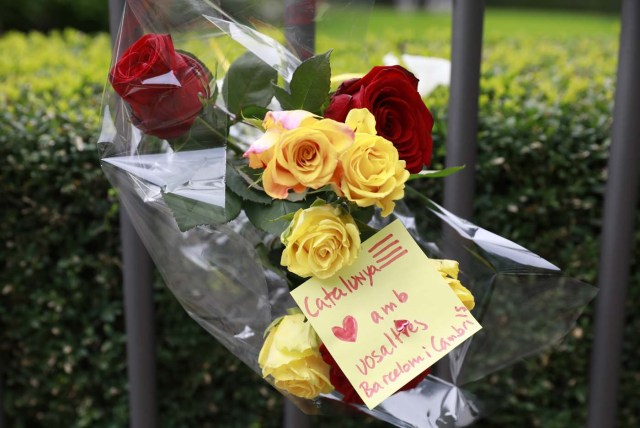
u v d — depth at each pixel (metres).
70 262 1.50
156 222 0.96
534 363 1.53
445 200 1.27
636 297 1.55
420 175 0.98
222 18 0.95
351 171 0.77
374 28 3.30
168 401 1.61
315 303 0.84
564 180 1.50
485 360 1.09
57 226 1.49
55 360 1.56
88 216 1.50
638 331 1.57
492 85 1.65
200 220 0.84
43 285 1.54
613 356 1.35
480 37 1.19
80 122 1.47
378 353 0.84
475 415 1.13
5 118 1.50
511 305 1.07
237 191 0.87
